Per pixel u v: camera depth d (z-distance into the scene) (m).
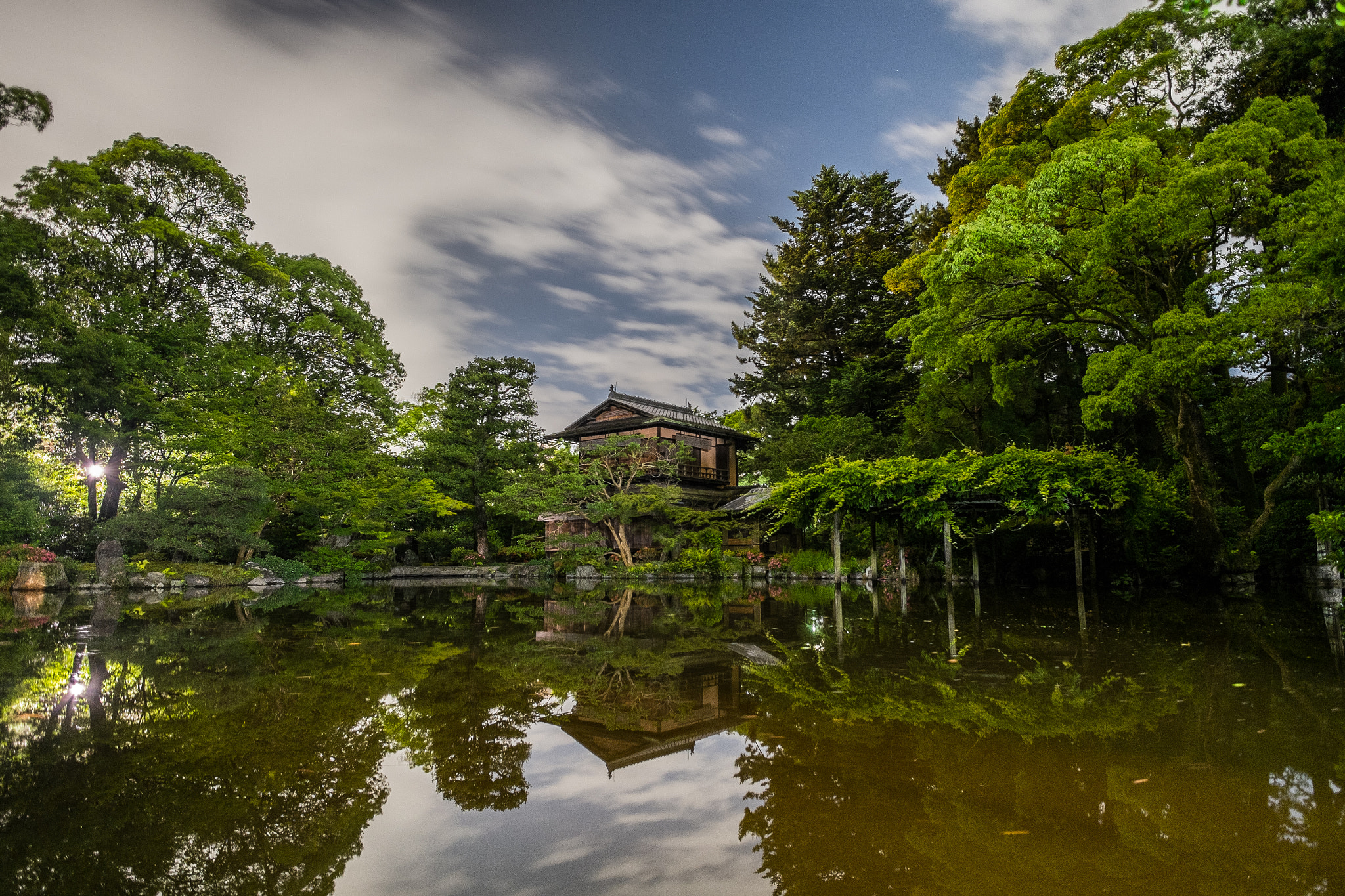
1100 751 4.34
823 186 36.09
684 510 26.64
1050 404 23.66
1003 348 19.33
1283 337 13.83
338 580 25.14
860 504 17.78
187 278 25.53
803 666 7.47
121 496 28.64
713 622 11.70
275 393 25.41
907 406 25.11
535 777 4.18
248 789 3.93
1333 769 3.90
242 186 27.95
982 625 10.59
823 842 3.19
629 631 10.65
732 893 2.72
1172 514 16.95
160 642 9.45
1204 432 17.84
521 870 2.97
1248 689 5.93
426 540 32.44
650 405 34.47
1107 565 20.14
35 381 20.17
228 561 24.20
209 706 5.77
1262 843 3.05
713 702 5.91
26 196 21.59
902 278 25.17
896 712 5.43
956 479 16.25
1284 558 18.03
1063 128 19.02
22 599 16.67
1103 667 7.05
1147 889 2.68
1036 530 20.81
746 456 35.75
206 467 23.84
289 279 28.23
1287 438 10.94
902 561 20.34
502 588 21.77
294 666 7.64
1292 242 13.45
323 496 24.44
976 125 30.59
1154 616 11.49
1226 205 13.63
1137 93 18.78
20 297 19.34
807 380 33.88
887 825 3.37
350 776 4.17
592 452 29.28
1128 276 16.73
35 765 4.28
